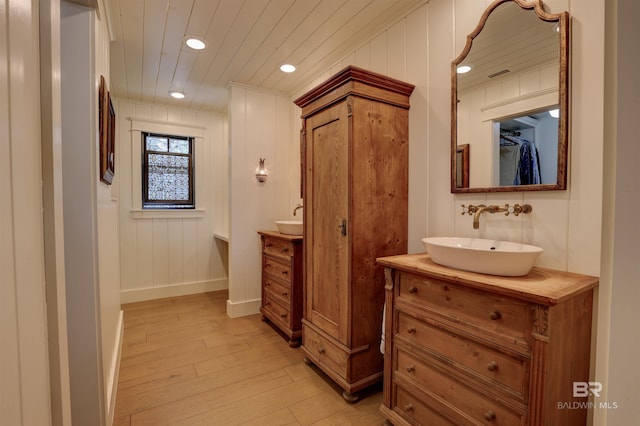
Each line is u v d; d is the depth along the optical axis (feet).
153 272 12.60
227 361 7.65
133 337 8.97
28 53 1.82
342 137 6.22
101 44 5.69
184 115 13.15
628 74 1.71
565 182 4.32
